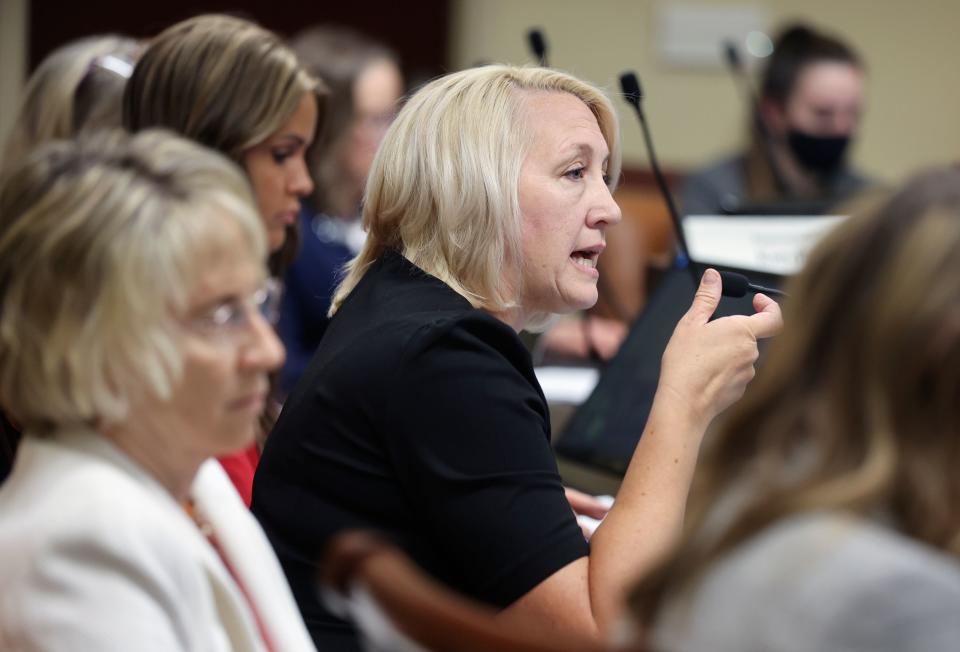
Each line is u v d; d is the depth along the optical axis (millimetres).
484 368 4703
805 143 12141
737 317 5113
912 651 2607
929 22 17938
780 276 5973
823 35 12383
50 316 3488
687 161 17875
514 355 4859
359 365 4797
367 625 3121
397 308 4992
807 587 2717
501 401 4664
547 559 4512
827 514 2812
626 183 17672
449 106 5254
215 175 3633
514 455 4625
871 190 3100
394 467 4723
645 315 6680
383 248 5441
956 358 2793
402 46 17484
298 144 6543
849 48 12359
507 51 17688
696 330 5078
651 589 3010
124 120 6477
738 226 7137
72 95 7086
